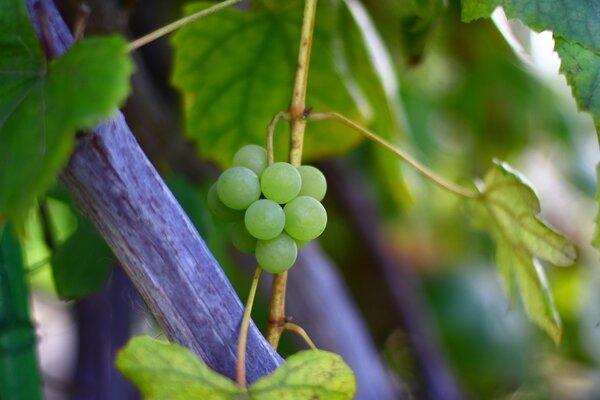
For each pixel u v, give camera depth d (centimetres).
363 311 101
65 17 61
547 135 108
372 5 72
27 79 43
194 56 60
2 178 40
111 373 72
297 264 72
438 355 102
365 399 72
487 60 92
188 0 72
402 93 95
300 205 47
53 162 40
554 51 49
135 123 69
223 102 62
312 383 43
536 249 54
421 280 110
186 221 45
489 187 55
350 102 64
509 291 57
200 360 43
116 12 63
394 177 74
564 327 128
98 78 40
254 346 46
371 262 99
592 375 127
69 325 85
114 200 44
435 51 86
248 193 46
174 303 45
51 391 94
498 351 111
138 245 44
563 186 120
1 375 56
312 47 62
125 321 71
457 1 67
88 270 58
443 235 109
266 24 60
